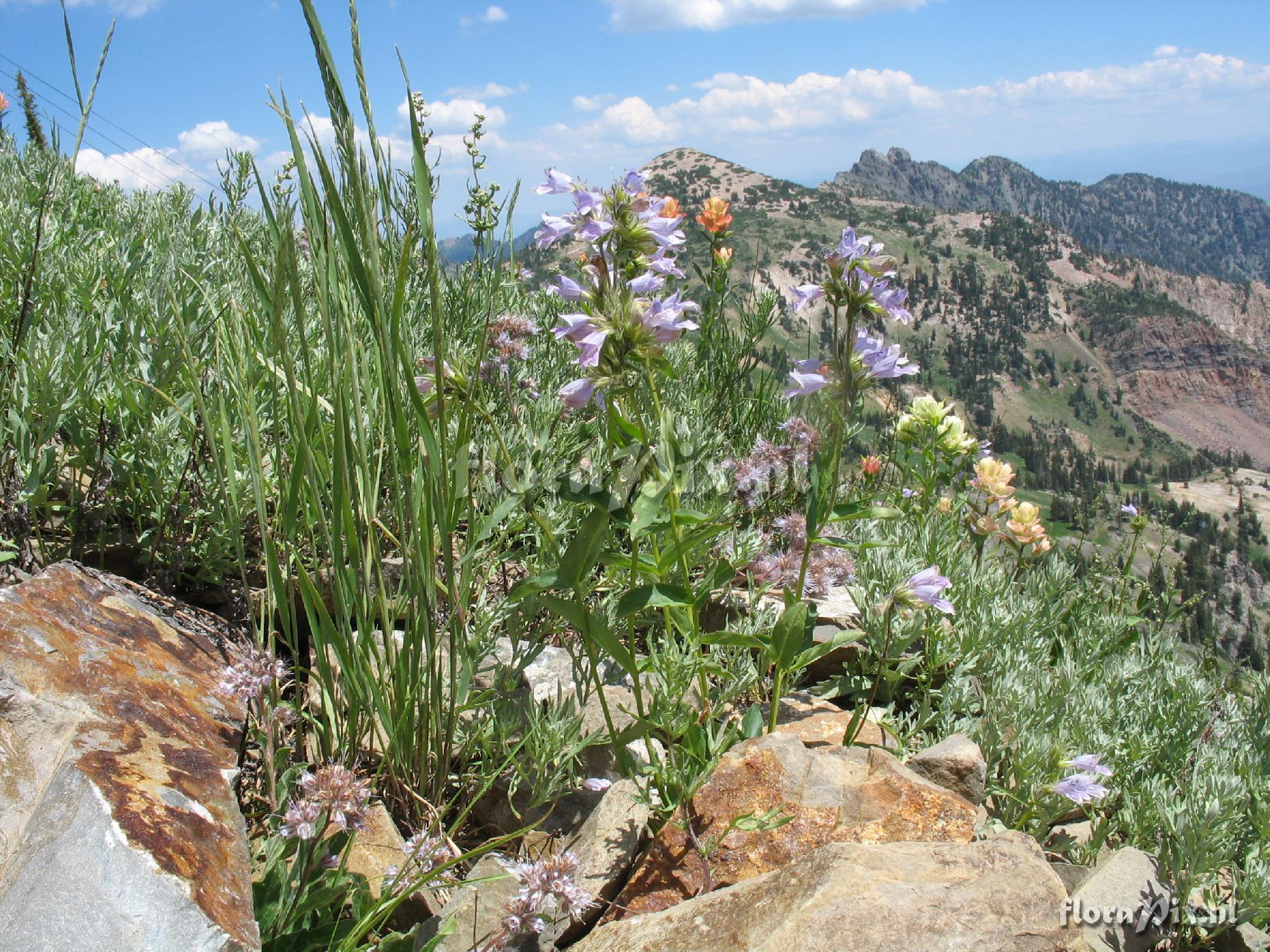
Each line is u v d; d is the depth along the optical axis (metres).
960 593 3.83
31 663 2.00
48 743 1.84
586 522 2.19
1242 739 3.32
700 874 2.30
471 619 2.93
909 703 3.52
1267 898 2.41
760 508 4.25
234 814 1.93
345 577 2.27
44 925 1.49
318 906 1.91
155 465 2.88
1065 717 3.17
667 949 1.91
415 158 1.93
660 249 2.22
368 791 1.88
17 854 1.62
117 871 1.57
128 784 1.78
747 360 5.21
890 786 2.45
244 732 2.36
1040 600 4.09
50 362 2.86
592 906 2.17
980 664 3.49
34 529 2.85
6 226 3.90
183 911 1.56
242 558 2.23
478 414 3.11
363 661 2.31
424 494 2.21
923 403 4.92
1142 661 3.91
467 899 2.09
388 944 1.96
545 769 2.57
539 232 2.19
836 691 3.21
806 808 2.40
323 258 2.05
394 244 2.82
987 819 2.67
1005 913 1.81
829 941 1.75
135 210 5.39
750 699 3.31
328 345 2.15
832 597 3.86
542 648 2.75
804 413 4.19
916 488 4.98
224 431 2.23
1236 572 152.50
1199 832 2.47
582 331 2.12
